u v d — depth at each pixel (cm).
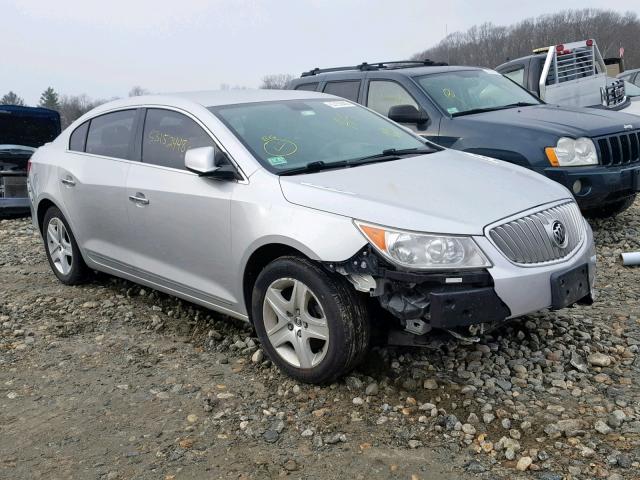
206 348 445
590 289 391
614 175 621
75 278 588
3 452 327
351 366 366
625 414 333
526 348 412
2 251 781
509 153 634
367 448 317
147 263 484
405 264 333
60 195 566
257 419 349
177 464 311
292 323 380
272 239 377
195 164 409
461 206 357
